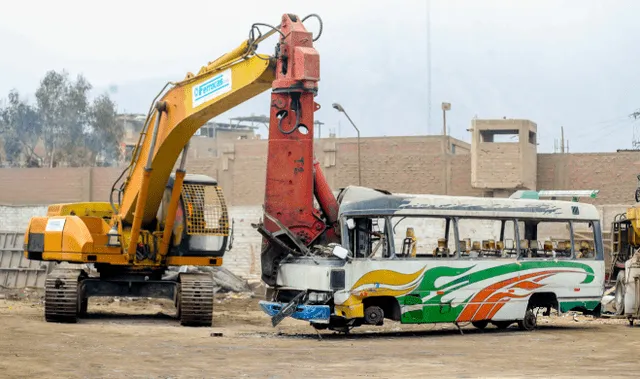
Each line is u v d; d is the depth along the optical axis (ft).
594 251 73.82
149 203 74.54
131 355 49.42
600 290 73.51
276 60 63.05
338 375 42.19
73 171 179.83
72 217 75.36
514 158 147.33
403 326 75.87
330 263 61.87
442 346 57.21
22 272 120.06
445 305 65.36
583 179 148.87
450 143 172.76
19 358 46.62
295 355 50.72
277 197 65.26
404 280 63.82
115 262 74.84
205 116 67.82
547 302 71.92
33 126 280.10
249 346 55.62
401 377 41.52
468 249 67.82
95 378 40.37
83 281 75.00
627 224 93.20
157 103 69.36
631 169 146.72
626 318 82.23
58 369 42.88
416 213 64.80
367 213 63.21
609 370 44.96
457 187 153.99
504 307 68.33
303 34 63.05
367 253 63.52
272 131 64.90
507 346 57.67
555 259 71.26
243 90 64.23
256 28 62.90
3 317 75.82
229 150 168.35
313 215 65.46
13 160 278.67
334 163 159.53
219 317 85.92
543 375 42.52
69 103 280.31
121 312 89.86
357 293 62.18
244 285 130.21
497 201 68.80
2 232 123.44
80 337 59.36
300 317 62.13
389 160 157.48
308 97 63.93
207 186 77.46
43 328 65.87
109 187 177.99
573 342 61.21
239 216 145.38
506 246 69.62
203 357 49.16
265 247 66.08
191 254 76.18
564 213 72.33
